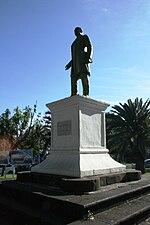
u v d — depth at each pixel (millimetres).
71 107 7586
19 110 36188
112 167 7488
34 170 7828
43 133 37875
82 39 8430
